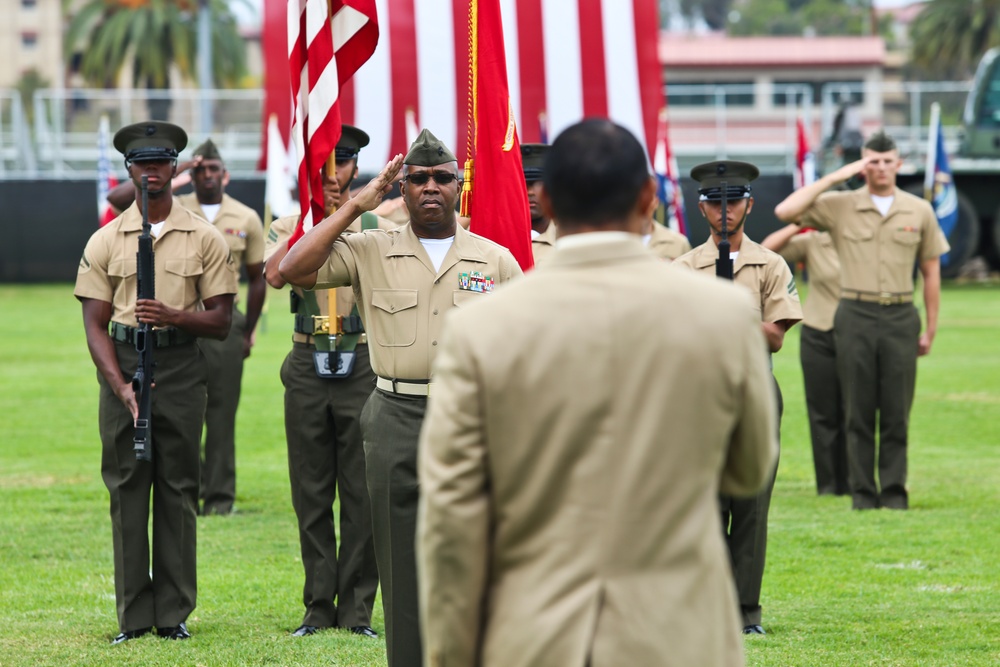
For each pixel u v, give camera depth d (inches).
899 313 604.4
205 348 587.8
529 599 189.5
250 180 1798.7
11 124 2018.9
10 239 1905.8
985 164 1860.2
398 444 325.4
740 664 195.8
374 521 331.3
